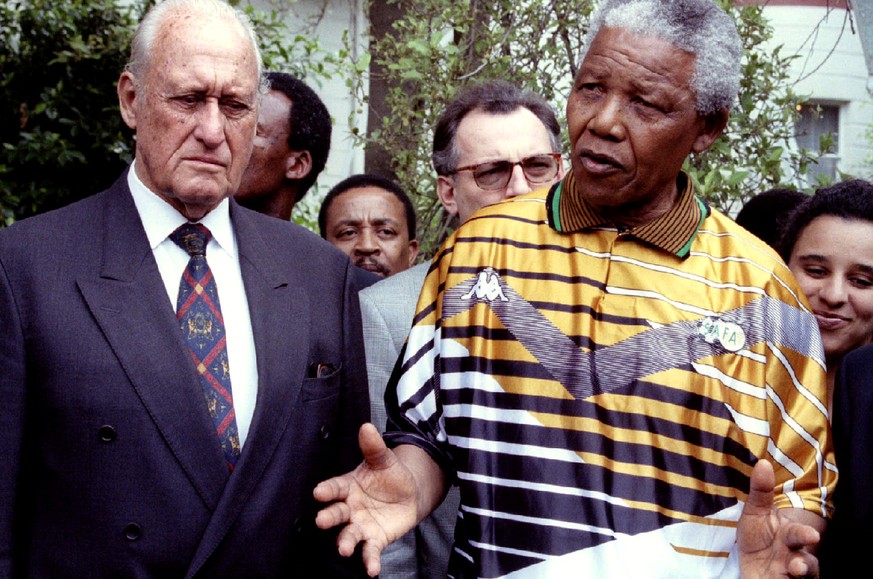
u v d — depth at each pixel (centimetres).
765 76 498
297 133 349
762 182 510
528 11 502
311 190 655
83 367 203
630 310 204
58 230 216
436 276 221
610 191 203
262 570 213
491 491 200
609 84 200
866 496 216
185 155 211
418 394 212
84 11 562
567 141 502
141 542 202
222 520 205
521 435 200
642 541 191
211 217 227
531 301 208
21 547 206
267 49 595
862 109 810
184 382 208
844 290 271
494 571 196
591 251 210
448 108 308
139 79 215
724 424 199
